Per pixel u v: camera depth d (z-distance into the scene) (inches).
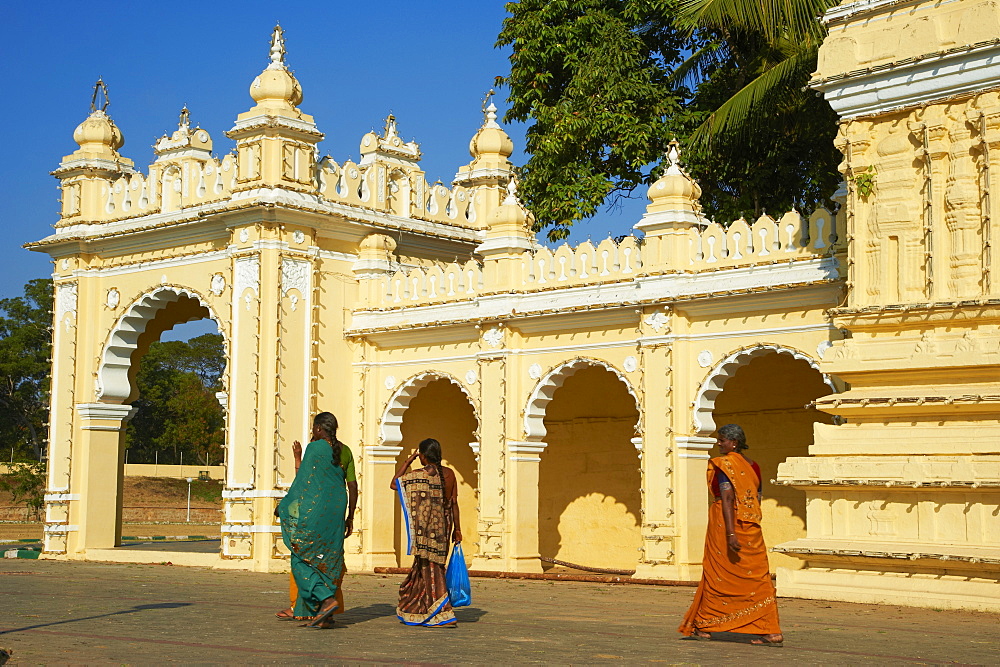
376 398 568.4
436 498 291.7
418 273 559.2
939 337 369.1
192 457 1913.1
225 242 564.4
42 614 314.8
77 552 608.4
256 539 528.4
